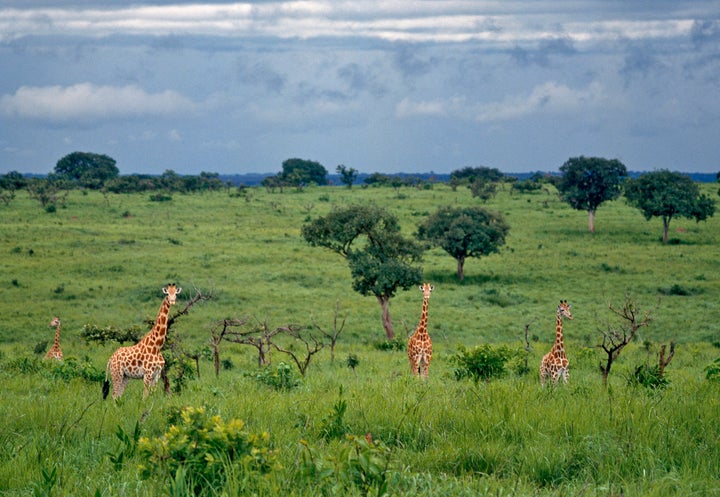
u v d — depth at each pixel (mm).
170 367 19828
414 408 11773
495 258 89625
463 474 8930
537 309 62719
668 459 9430
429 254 94500
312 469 7672
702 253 90562
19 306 57906
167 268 76000
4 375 22797
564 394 14398
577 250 94438
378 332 53875
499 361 21453
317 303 63344
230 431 8156
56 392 18469
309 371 26172
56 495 7863
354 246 92438
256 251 88250
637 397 13531
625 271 79625
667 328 53344
